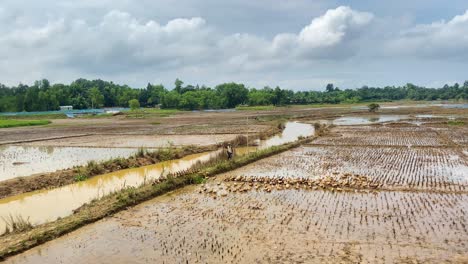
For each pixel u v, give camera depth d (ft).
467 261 29.01
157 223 39.34
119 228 38.11
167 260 30.53
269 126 154.51
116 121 214.90
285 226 37.40
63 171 63.16
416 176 59.21
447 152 83.76
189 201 47.16
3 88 510.58
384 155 81.20
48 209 47.29
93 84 629.51
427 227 36.22
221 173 64.64
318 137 117.39
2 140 118.62
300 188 52.80
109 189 56.54
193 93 445.37
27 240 34.30
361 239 33.63
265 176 61.41
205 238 34.86
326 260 29.63
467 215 39.50
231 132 132.16
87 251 32.86
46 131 151.84
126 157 81.20
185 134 129.80
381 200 45.80
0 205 49.44
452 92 547.08
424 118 191.01
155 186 51.03
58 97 442.50
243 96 473.26
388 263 28.94
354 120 192.13
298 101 477.77
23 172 67.82
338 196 48.11
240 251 31.76
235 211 42.68
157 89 520.42
